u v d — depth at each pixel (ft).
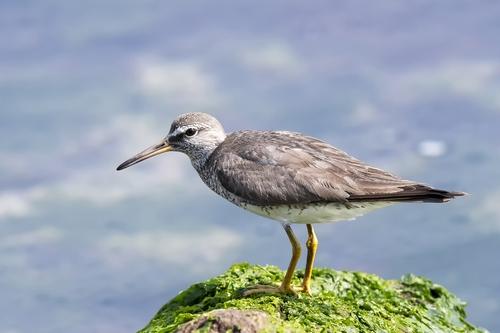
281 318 35.37
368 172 38.27
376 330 36.14
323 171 38.09
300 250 38.81
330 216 38.45
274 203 38.32
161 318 39.09
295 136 40.11
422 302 41.93
